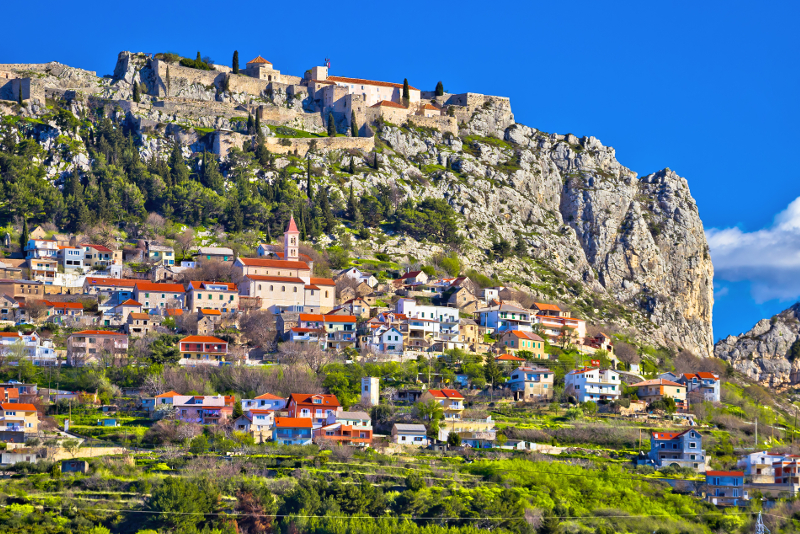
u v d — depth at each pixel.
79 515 167.25
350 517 171.62
